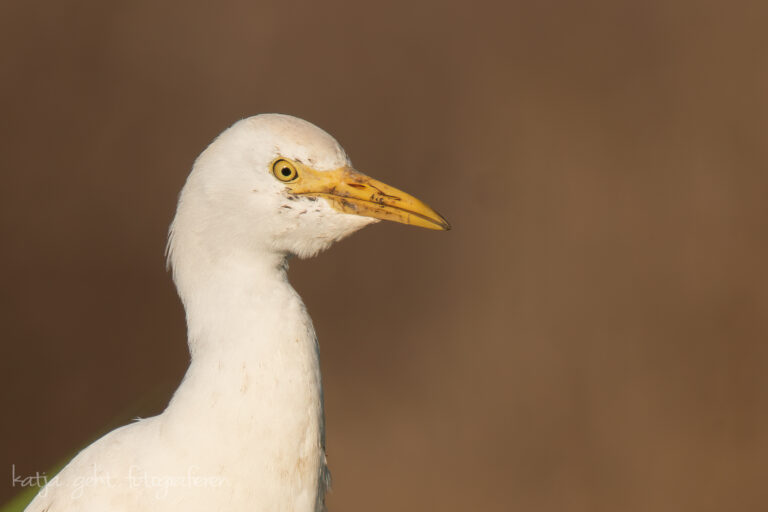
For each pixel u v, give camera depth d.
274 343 5.92
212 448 5.91
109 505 5.92
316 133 5.94
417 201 5.95
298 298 5.94
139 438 5.93
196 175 5.93
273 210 5.93
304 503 5.93
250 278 5.93
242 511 5.91
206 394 5.91
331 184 5.94
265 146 5.93
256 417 5.91
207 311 5.93
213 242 5.93
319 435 5.93
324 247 5.95
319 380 5.93
